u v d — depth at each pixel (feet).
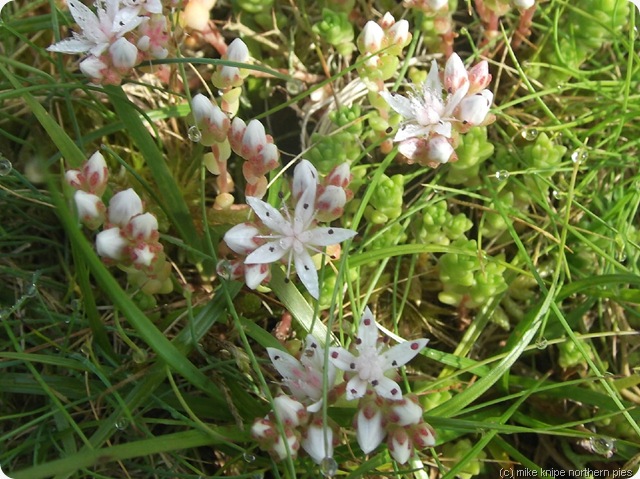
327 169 0.27
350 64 0.32
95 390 0.24
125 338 0.22
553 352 0.28
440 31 0.29
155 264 0.21
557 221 0.28
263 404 0.24
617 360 0.28
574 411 0.27
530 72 0.31
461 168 0.28
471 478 0.27
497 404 0.26
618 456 0.26
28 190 0.27
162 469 0.24
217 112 0.23
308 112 0.30
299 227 0.22
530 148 0.28
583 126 0.31
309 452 0.20
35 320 0.25
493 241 0.29
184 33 0.29
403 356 0.21
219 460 0.25
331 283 0.26
